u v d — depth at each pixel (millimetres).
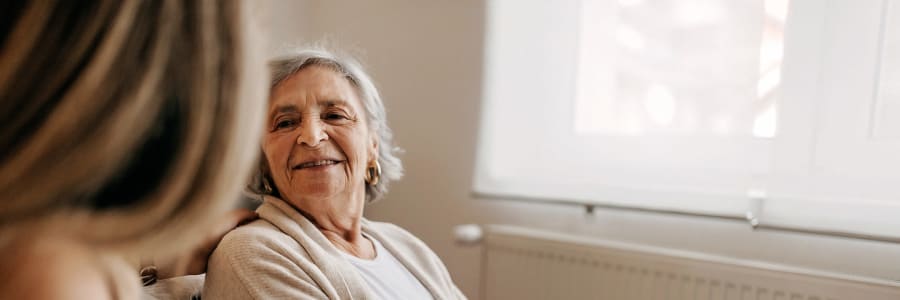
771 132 1205
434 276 1019
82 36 237
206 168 276
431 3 1726
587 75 1457
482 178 1580
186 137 268
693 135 1314
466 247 1686
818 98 1147
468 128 1652
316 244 819
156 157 268
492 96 1555
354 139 899
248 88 288
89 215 261
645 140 1383
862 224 1104
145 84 247
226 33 280
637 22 1384
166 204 272
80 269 293
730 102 1261
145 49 251
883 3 1079
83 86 232
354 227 953
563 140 1499
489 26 1545
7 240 251
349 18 1935
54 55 232
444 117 1705
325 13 1958
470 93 1644
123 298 340
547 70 1509
